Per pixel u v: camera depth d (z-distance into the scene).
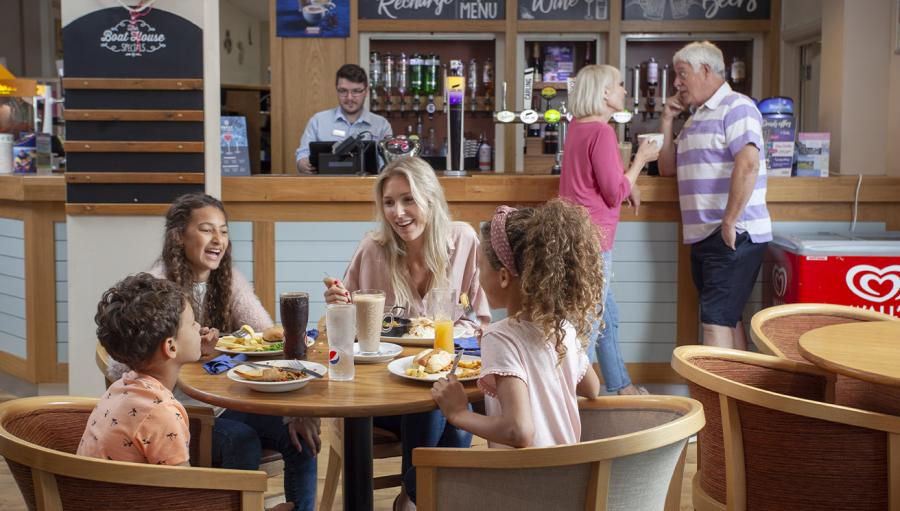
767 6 6.46
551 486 1.62
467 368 2.13
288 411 1.88
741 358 2.41
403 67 6.63
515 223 1.85
